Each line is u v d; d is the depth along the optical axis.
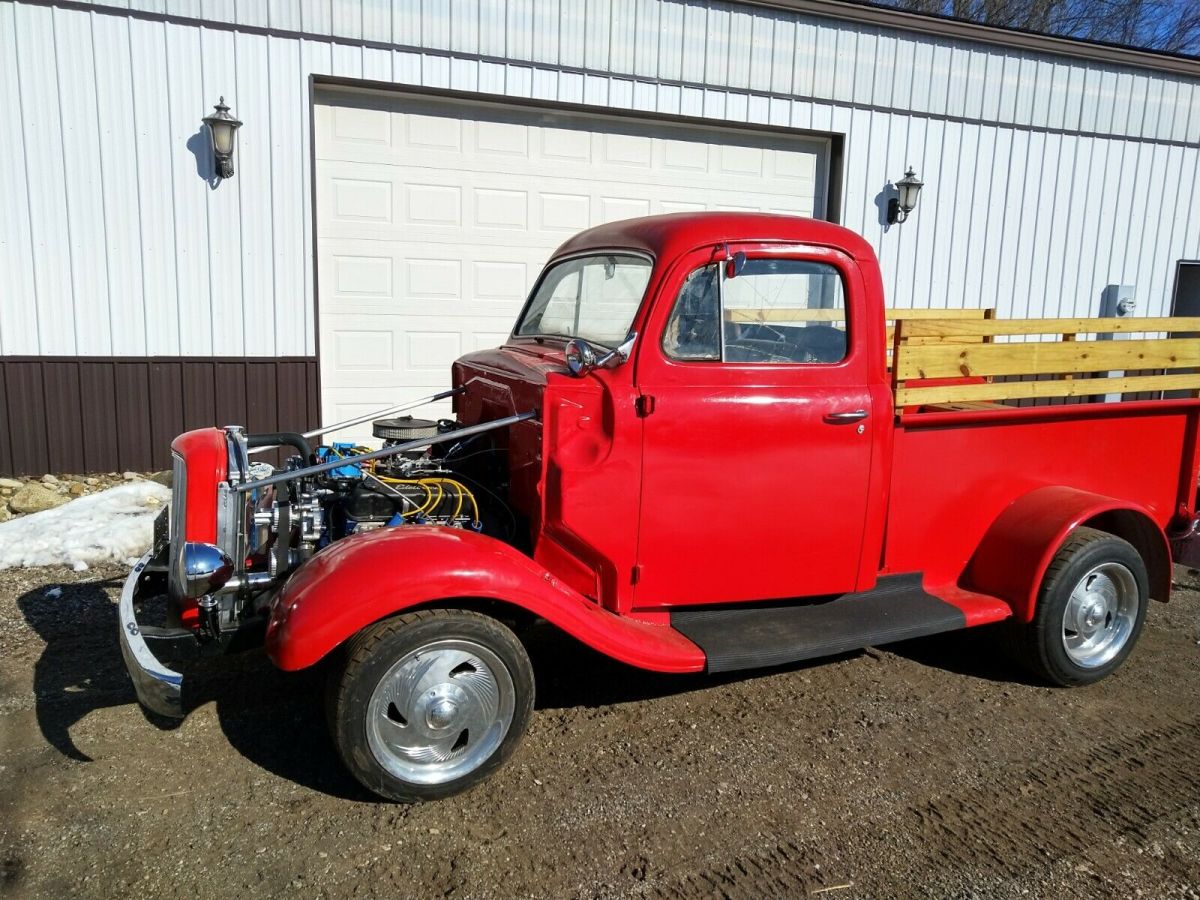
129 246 7.20
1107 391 4.47
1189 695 4.22
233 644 3.36
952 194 9.95
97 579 5.25
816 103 9.13
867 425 3.88
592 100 8.31
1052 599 4.08
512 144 8.32
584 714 3.88
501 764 3.23
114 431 7.38
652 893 2.74
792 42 8.92
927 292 10.05
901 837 3.05
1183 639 4.93
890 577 4.19
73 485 7.04
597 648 3.35
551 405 3.49
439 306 8.33
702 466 3.66
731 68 8.73
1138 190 10.95
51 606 4.86
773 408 3.72
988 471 4.25
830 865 2.90
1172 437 4.70
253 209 7.48
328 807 3.15
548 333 4.47
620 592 3.66
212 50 7.17
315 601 2.98
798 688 4.18
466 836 3.00
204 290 7.45
